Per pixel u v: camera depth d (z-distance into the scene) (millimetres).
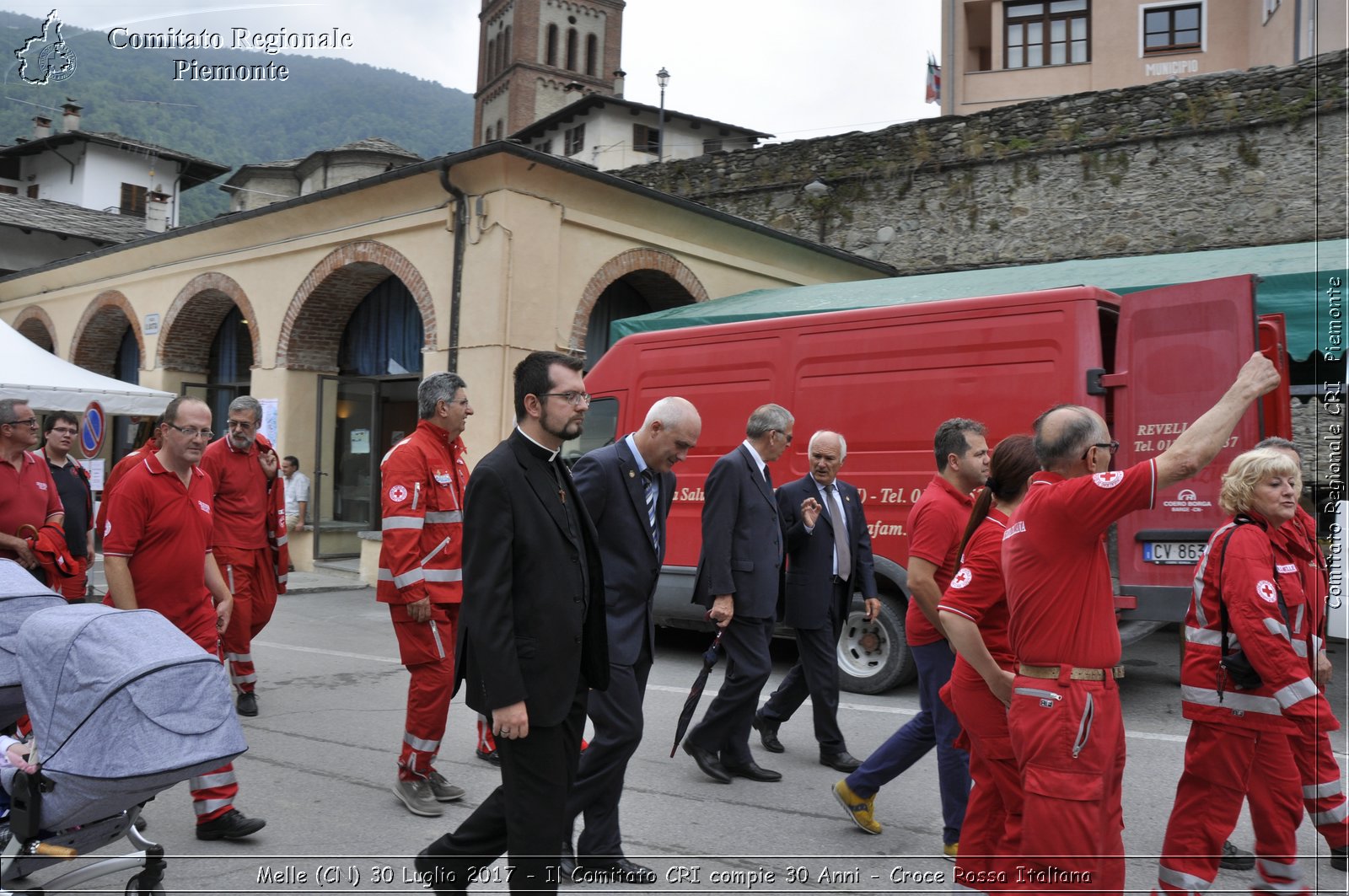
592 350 14469
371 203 13555
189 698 3410
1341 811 4121
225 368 17594
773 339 8516
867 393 7926
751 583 5359
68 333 19531
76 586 6766
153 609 4680
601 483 4230
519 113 61594
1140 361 6676
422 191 12875
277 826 4684
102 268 18625
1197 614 3889
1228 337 6352
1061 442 3086
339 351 15461
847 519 5859
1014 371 7227
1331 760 4148
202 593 4824
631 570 4219
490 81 66125
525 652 3182
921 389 7652
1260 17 26344
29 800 3359
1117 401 6766
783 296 13391
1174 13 27906
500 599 3123
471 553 3172
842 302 11945
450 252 12570
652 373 9258
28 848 3426
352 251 13828
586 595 3367
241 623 6750
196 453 4691
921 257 17766
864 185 18297
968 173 17453
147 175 35875
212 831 4457
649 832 4676
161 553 4672
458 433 5379
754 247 15656
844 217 18422
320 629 10547
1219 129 15617
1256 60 26594
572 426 3318
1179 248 15852
